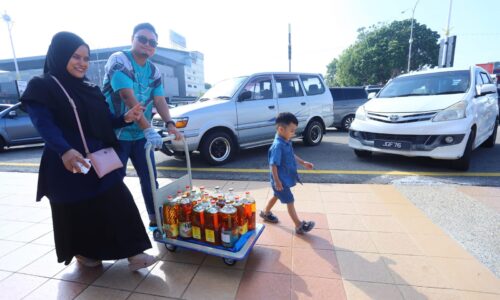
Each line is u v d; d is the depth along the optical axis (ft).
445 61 38.86
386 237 8.65
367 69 114.52
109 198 6.76
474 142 15.81
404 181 13.83
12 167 19.60
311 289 6.49
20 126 27.40
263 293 6.40
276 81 20.92
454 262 7.36
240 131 18.69
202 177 15.51
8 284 6.93
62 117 5.93
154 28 8.13
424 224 9.39
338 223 9.62
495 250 7.85
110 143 6.97
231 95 18.66
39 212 11.25
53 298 6.43
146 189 8.96
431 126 14.49
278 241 8.58
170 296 6.39
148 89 8.71
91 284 6.88
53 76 5.94
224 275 7.07
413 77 19.04
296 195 12.27
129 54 8.11
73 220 6.73
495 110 20.94
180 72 189.78
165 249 8.32
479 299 6.07
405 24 112.16
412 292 6.32
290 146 8.95
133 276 7.13
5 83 114.01
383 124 16.05
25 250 8.44
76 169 5.55
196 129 16.78
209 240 7.50
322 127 24.53
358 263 7.41
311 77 23.68
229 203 7.75
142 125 7.48
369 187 13.08
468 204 10.87
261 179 14.90
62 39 5.80
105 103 6.92
